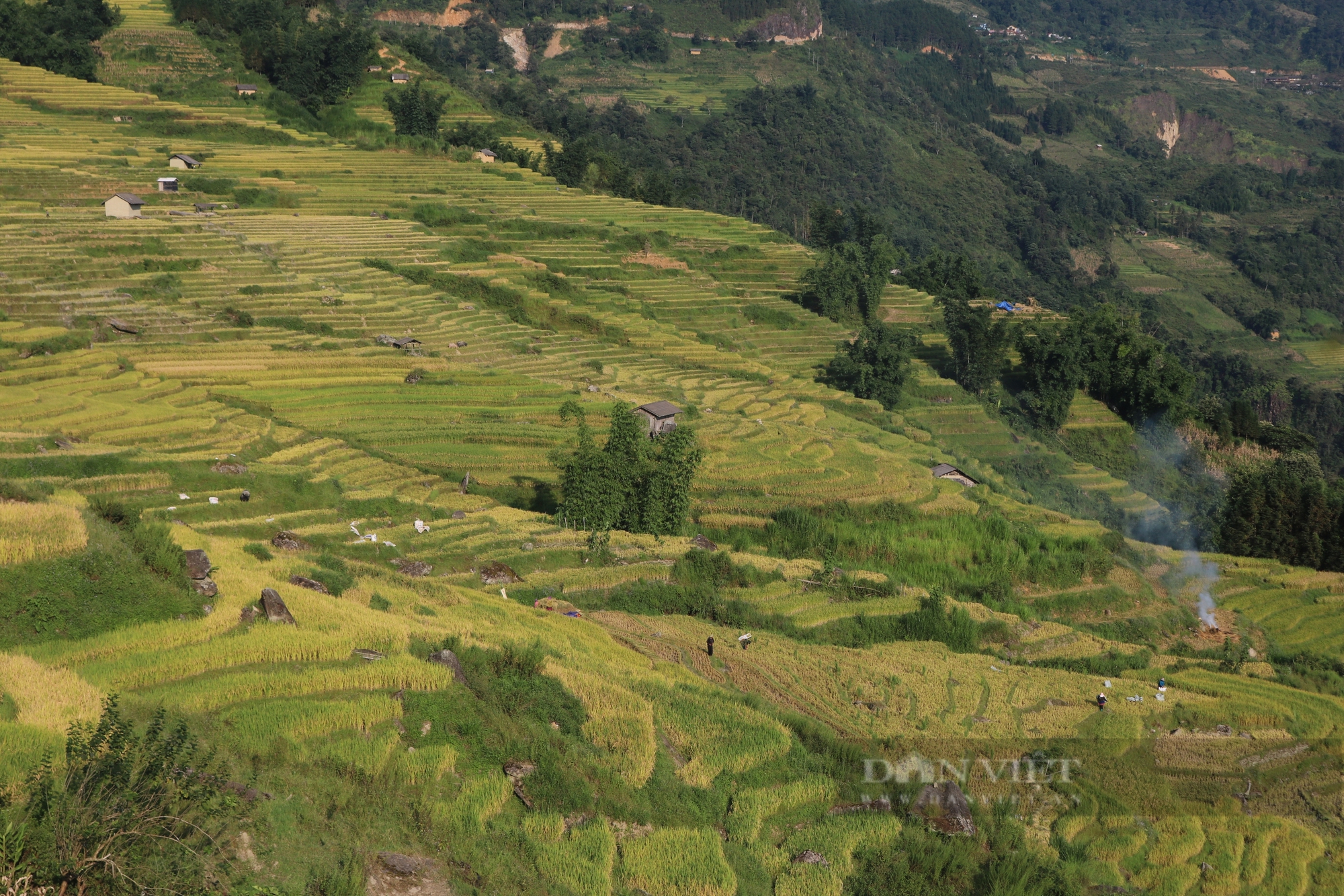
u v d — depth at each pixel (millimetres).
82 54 141625
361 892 17906
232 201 110375
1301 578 59938
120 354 66750
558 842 22203
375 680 24500
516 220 122812
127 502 41000
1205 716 36969
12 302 68312
